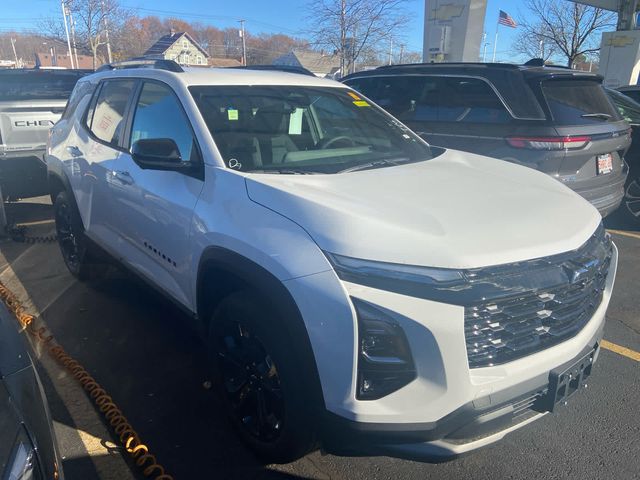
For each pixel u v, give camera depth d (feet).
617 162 18.99
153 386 11.19
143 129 11.82
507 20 77.30
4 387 5.82
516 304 7.12
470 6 45.44
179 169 9.74
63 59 202.80
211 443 9.55
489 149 18.28
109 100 13.79
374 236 7.14
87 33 109.70
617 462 9.14
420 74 20.99
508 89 18.16
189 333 13.39
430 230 7.36
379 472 8.96
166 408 10.49
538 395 7.54
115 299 15.31
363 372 6.88
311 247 7.32
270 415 8.63
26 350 6.72
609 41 57.21
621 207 23.20
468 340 6.83
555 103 17.48
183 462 9.10
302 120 11.43
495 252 7.14
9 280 16.78
